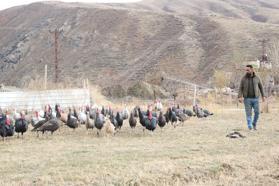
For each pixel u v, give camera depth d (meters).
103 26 174.62
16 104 43.00
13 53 183.62
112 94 69.56
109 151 16.70
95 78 134.62
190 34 141.38
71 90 46.12
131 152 16.31
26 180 12.10
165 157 15.07
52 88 48.31
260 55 108.69
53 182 11.89
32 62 169.38
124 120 30.81
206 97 60.34
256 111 22.30
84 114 27.55
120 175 12.44
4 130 21.12
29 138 21.94
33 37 191.50
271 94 62.19
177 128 25.02
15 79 162.25
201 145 17.73
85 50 161.25
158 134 22.56
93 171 13.02
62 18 199.75
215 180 12.20
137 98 66.62
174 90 77.44
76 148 17.86
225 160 14.05
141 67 128.75
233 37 128.00
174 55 127.94
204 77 109.62
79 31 178.38
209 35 136.88
